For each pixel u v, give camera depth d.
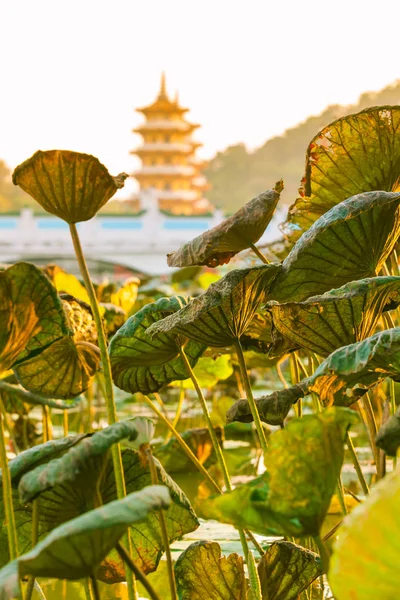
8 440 6.09
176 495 1.97
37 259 54.56
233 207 131.62
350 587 1.06
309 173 2.53
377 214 2.12
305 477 1.37
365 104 82.81
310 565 2.07
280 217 37.03
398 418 1.58
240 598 2.12
